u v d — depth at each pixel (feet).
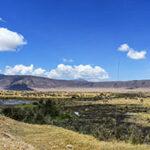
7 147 72.08
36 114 149.79
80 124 171.22
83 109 375.86
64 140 97.40
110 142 109.29
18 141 80.64
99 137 118.21
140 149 102.06
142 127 217.56
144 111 354.13
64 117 183.62
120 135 128.67
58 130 106.22
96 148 97.40
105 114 318.04
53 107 180.24
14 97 634.43
